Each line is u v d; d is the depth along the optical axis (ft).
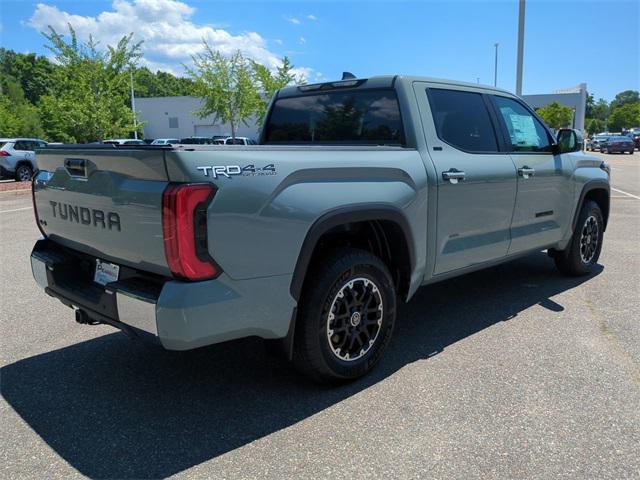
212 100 110.11
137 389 11.28
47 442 9.32
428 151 12.74
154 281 9.23
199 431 9.65
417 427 9.66
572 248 18.72
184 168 8.23
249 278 9.08
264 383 11.51
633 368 11.91
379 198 11.05
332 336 10.85
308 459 8.78
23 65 305.12
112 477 8.36
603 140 156.66
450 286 18.75
